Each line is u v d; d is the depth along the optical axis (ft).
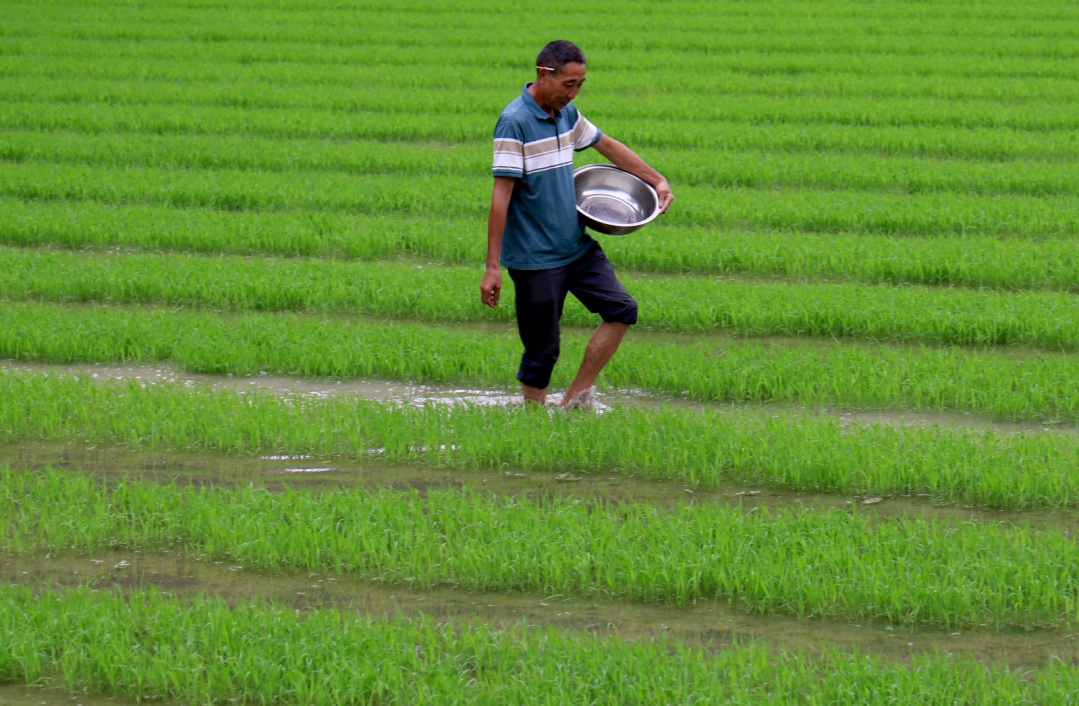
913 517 27.50
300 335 39.93
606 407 34.83
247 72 95.45
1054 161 69.26
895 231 56.18
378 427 32.14
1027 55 102.78
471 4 128.26
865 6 126.31
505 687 19.81
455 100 84.94
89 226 54.80
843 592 23.25
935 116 78.95
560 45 30.04
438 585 24.67
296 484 29.81
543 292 31.83
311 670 20.76
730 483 29.63
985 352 38.68
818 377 35.94
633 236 52.70
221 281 46.44
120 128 78.33
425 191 60.85
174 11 124.26
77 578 25.05
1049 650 21.88
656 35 110.63
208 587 24.67
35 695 20.97
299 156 69.05
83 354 39.63
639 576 24.13
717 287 45.75
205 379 37.99
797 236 53.26
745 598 23.57
